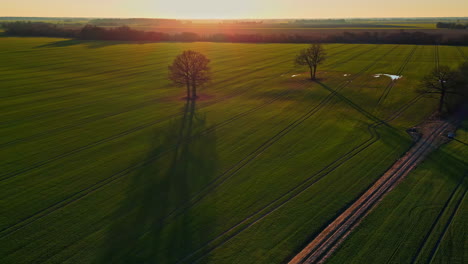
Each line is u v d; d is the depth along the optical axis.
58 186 27.64
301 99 53.22
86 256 19.80
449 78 42.00
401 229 21.41
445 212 22.98
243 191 26.61
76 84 66.06
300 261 19.16
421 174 28.28
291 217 23.14
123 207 24.73
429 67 74.44
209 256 19.67
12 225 22.64
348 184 27.19
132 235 21.61
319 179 28.11
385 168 29.62
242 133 39.00
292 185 27.31
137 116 45.91
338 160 31.48
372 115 44.53
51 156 33.34
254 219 23.05
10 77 71.44
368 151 33.16
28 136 38.62
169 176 29.22
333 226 22.09
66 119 44.66
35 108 49.47
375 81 63.72
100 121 43.88
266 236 21.31
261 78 70.56
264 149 34.50
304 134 38.28
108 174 29.64
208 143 36.28
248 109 48.50
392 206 23.89
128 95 57.56
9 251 20.20
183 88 62.59
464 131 37.69
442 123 40.56
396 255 19.25
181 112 47.59
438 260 18.77
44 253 20.05
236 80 69.00
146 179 28.77
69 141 37.19
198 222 22.86
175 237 21.38
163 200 25.59
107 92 59.66
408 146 34.12
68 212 24.09
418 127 39.62
